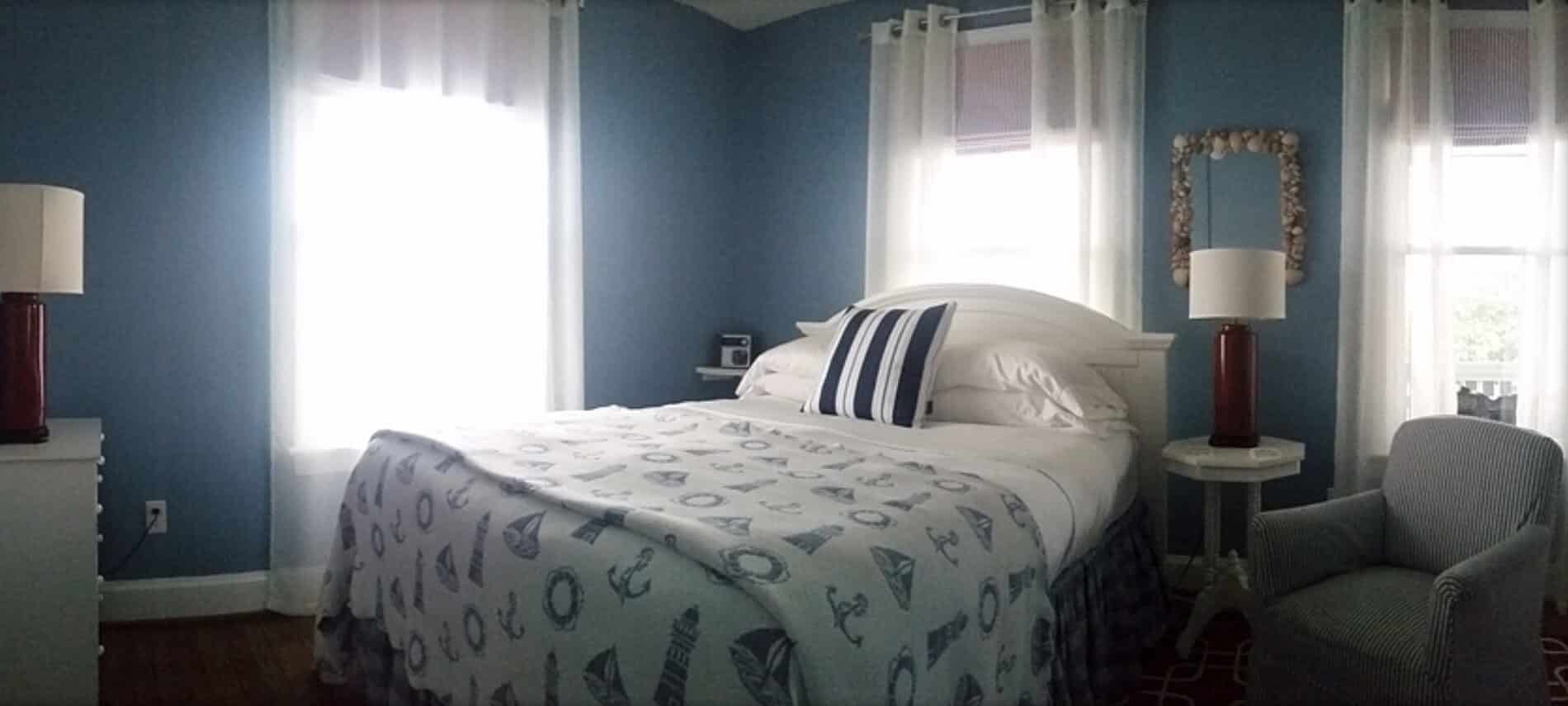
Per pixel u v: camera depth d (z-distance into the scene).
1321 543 2.10
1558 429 2.88
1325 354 3.13
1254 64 3.19
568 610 1.35
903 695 1.24
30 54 2.70
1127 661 2.38
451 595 1.68
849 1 3.85
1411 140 2.97
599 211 3.70
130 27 2.81
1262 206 3.17
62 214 2.25
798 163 4.02
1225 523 3.26
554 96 3.42
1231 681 2.46
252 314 2.98
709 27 4.09
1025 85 3.41
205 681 2.41
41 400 2.28
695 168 4.06
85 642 2.17
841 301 3.91
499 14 3.27
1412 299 3.00
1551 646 2.64
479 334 3.23
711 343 4.15
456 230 3.18
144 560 2.90
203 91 2.90
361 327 3.02
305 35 2.89
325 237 2.96
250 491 3.01
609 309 3.75
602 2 3.68
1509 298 2.98
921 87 3.56
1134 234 3.23
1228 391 2.84
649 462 1.88
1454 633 1.66
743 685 1.13
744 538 1.29
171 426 2.91
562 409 3.43
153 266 2.86
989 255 3.46
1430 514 2.17
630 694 1.23
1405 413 2.98
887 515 1.46
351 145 2.99
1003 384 2.69
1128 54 3.24
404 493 1.98
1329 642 1.85
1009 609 1.54
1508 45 2.97
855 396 2.68
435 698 1.77
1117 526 2.51
